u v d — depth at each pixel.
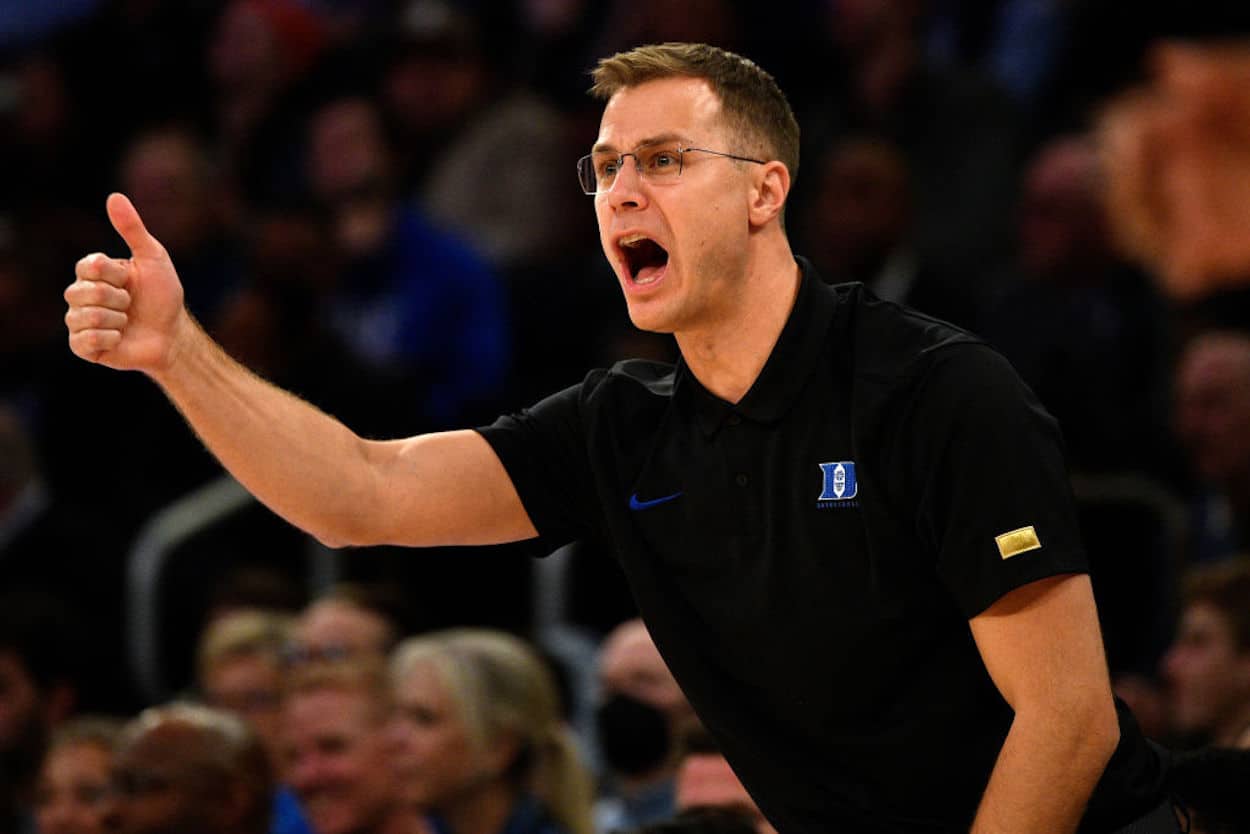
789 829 9.83
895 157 22.39
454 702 15.91
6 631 18.86
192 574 21.70
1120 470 21.00
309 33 29.88
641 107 9.58
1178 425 19.58
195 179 26.80
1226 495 19.08
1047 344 21.58
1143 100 23.41
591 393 10.27
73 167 31.28
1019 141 25.17
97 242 27.08
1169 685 15.97
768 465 9.48
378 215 25.36
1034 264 22.33
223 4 31.95
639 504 9.88
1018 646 8.89
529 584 21.41
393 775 15.80
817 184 23.97
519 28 30.45
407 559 21.58
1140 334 21.89
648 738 15.53
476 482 10.14
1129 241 22.31
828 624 9.33
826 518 9.31
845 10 25.88
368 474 9.88
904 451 9.14
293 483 9.66
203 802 13.34
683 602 9.84
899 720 9.34
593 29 29.28
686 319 9.53
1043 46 27.12
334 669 15.86
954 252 24.48
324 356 22.89
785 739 9.67
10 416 22.34
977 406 8.98
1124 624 19.09
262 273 23.05
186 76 31.77
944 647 9.31
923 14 26.61
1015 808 8.82
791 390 9.47
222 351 9.56
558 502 10.34
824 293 9.69
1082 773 8.82
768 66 27.00
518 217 27.66
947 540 8.99
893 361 9.30
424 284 25.20
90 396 23.69
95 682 19.53
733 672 9.73
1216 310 21.92
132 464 23.58
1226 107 22.17
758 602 9.49
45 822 16.45
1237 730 14.86
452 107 28.31
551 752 16.28
